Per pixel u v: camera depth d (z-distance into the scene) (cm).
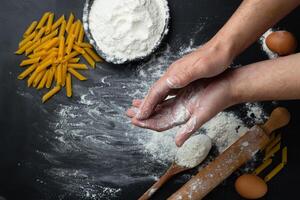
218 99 63
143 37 79
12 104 82
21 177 81
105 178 80
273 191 79
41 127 82
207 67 59
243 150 75
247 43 62
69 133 81
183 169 78
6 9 84
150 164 80
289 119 78
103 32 80
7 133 81
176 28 83
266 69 61
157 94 62
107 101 82
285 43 78
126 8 78
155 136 81
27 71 82
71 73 82
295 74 60
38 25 82
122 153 81
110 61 80
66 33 83
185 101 65
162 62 82
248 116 81
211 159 80
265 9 59
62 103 82
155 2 81
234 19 60
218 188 79
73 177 80
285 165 79
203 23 83
